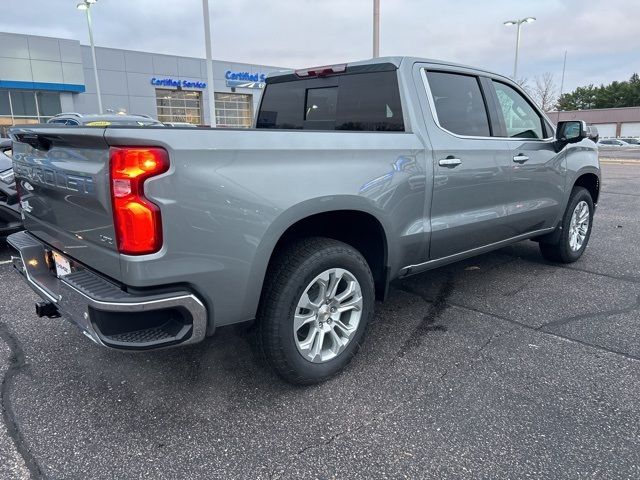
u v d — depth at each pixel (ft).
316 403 8.92
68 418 8.51
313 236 9.48
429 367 10.13
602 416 8.41
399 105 10.96
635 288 14.74
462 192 11.63
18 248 9.81
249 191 7.74
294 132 8.46
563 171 15.21
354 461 7.43
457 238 11.80
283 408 8.77
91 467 7.33
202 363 10.36
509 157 12.87
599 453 7.50
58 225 8.85
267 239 8.02
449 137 11.28
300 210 8.37
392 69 11.14
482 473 7.13
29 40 94.12
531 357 10.50
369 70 11.62
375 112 11.50
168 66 115.65
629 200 34.47
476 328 12.00
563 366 10.10
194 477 7.14
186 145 7.09
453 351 10.82
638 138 195.31
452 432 8.05
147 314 7.36
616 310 13.00
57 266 9.47
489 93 12.84
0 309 13.28
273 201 8.00
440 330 11.90
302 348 9.04
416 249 10.90
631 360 10.31
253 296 8.17
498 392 9.18
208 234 7.41
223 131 7.53
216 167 7.40
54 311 9.57
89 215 7.68
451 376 9.77
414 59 11.31
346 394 9.18
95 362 10.42
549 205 14.89
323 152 8.75
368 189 9.41
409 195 10.34
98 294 7.27
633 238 21.58
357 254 9.55
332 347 9.61
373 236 10.31
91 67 105.40
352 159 9.20
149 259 7.00
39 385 9.54
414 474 7.14
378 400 8.98
